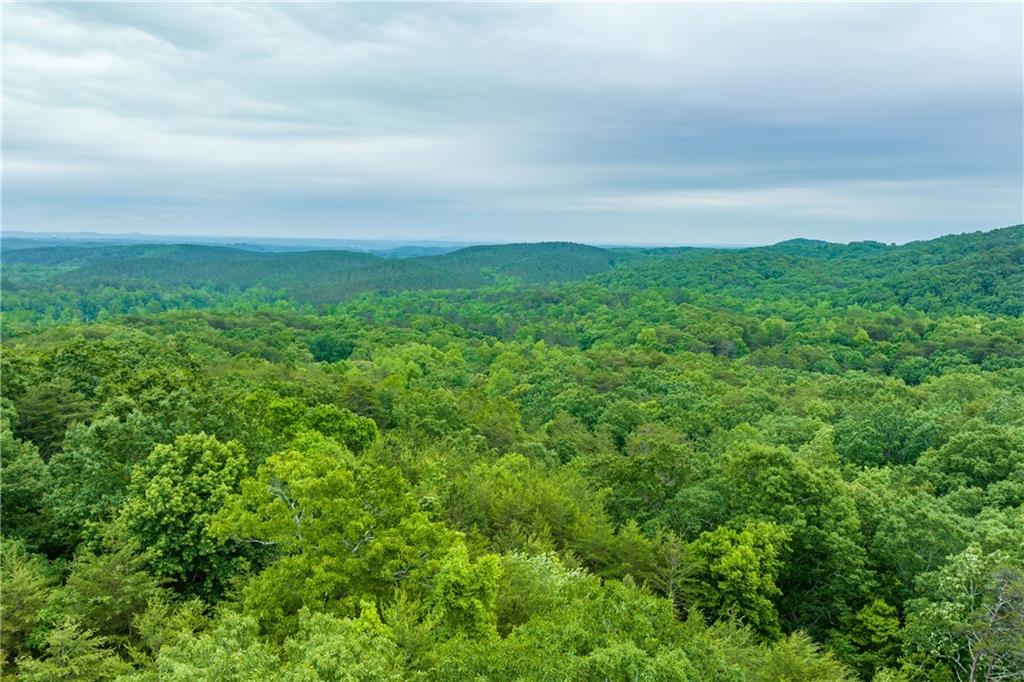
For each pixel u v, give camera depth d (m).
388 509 23.44
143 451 29.89
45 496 29.16
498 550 31.59
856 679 25.17
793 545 33.66
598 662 15.59
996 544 30.88
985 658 25.34
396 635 19.11
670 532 32.56
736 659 23.25
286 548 22.25
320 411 46.12
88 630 19.70
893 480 47.78
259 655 15.82
